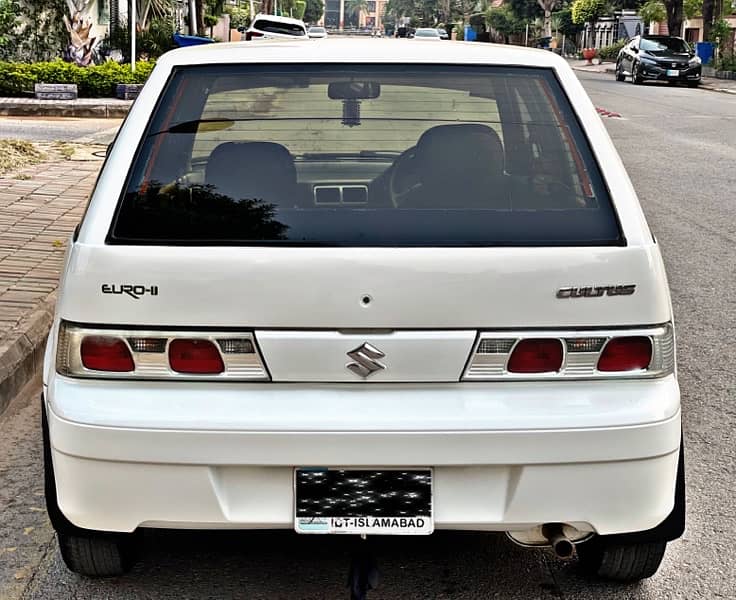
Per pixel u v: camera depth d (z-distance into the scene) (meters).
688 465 4.63
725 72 38.50
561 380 2.95
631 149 16.05
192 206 3.08
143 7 27.64
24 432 5.02
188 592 3.49
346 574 3.62
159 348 2.91
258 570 3.64
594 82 35.53
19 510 4.15
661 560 3.49
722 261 8.62
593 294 2.93
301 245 2.94
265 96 3.51
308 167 3.54
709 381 5.77
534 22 81.69
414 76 3.56
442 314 2.90
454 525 2.96
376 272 2.88
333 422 2.87
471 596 3.48
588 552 3.49
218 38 39.28
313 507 2.94
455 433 2.88
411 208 3.12
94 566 3.44
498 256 2.91
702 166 14.21
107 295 2.91
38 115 19.06
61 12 23.91
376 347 2.89
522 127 3.47
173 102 3.43
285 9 81.38
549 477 2.93
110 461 2.91
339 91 3.53
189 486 2.91
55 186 10.76
